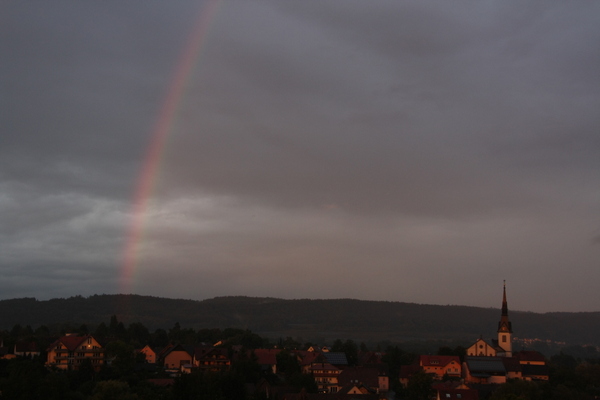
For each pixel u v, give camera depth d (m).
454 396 179.12
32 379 147.50
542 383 199.88
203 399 141.25
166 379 187.50
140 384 175.50
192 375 147.50
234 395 152.75
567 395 190.00
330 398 171.62
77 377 173.75
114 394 153.62
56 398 144.62
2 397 141.62
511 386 188.00
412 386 196.75
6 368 167.25
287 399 167.00
